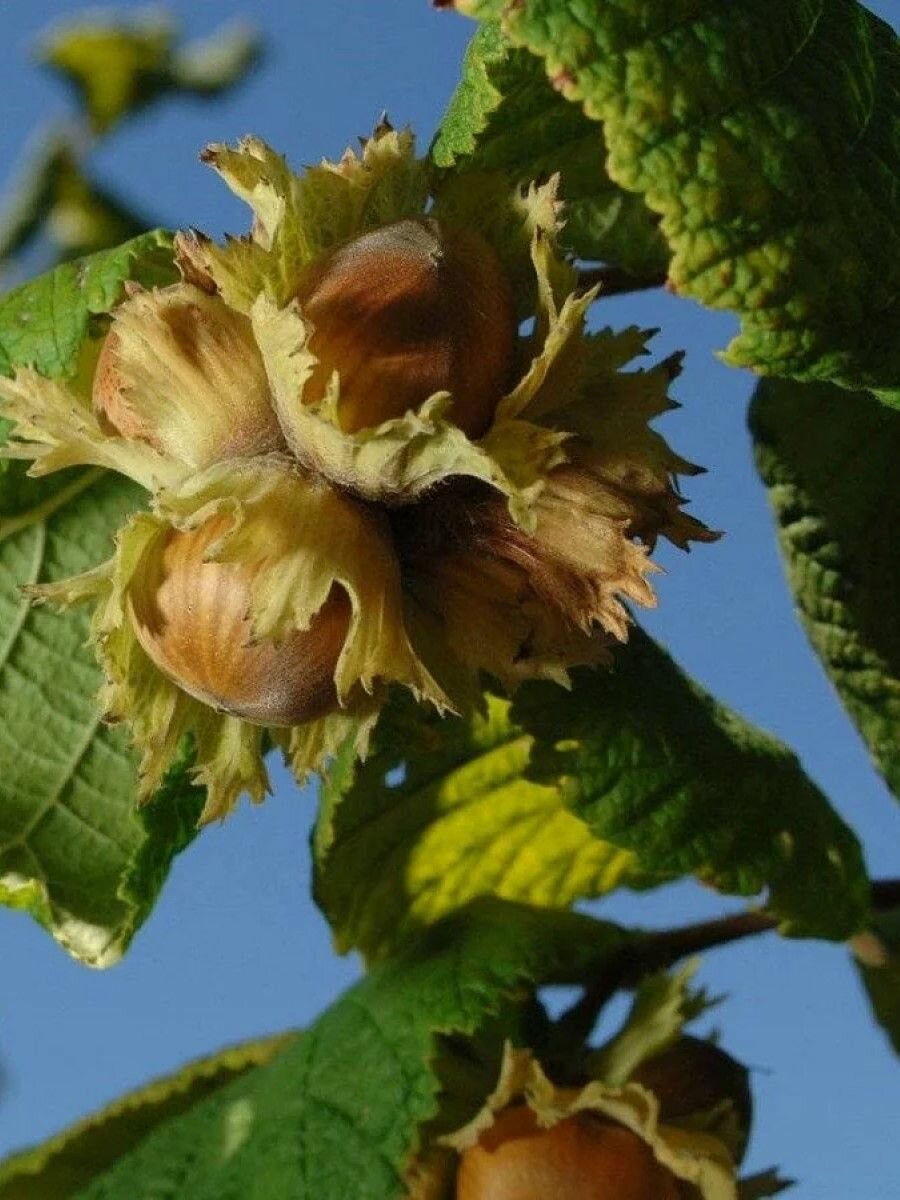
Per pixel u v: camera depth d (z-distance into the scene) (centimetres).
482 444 23
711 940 30
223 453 23
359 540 23
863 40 25
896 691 31
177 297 23
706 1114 28
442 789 32
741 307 23
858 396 30
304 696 23
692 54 23
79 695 31
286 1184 28
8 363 27
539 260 23
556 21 23
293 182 23
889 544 31
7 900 31
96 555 30
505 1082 28
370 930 33
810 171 23
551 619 24
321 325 23
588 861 33
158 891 29
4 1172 32
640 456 23
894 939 34
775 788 29
